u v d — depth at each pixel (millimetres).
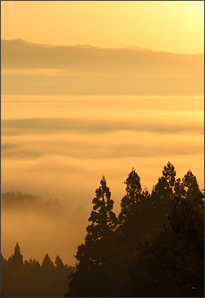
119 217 105562
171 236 54500
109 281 81625
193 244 33562
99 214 101000
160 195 99625
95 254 94375
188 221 36500
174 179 103688
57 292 163750
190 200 42500
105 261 90000
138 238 95438
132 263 64812
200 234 33375
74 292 88688
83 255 96250
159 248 55188
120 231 102000
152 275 54156
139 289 56344
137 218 97250
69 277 94000
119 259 81938
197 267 34219
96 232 99938
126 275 72312
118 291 70188
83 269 91625
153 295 54625
